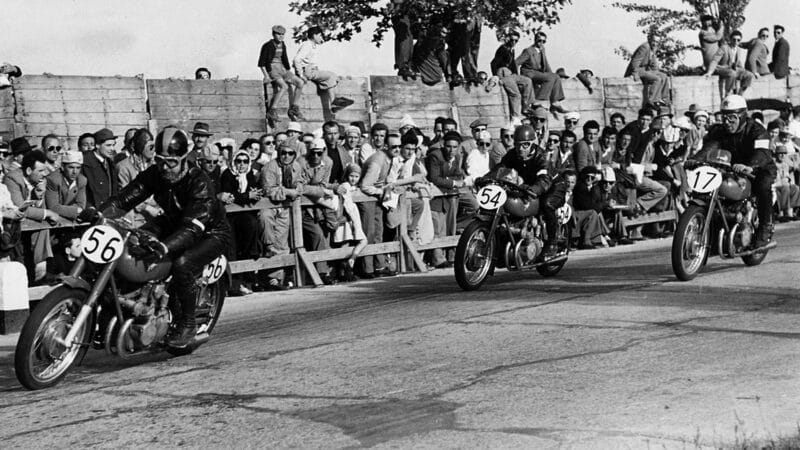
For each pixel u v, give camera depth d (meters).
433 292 12.08
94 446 5.68
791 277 11.58
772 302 9.85
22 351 6.99
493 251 11.90
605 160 18.34
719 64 28.31
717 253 12.05
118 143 16.03
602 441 5.37
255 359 8.03
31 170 12.27
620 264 14.11
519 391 6.53
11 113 14.89
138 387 7.17
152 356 8.49
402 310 10.48
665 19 31.67
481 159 16.89
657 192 19.11
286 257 13.52
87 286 7.31
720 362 7.21
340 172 14.73
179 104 16.75
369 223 14.61
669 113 22.66
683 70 31.81
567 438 5.45
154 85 16.47
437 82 20.27
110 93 15.96
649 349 7.74
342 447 5.46
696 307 9.69
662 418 5.78
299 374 7.35
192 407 6.47
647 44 25.28
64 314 7.39
